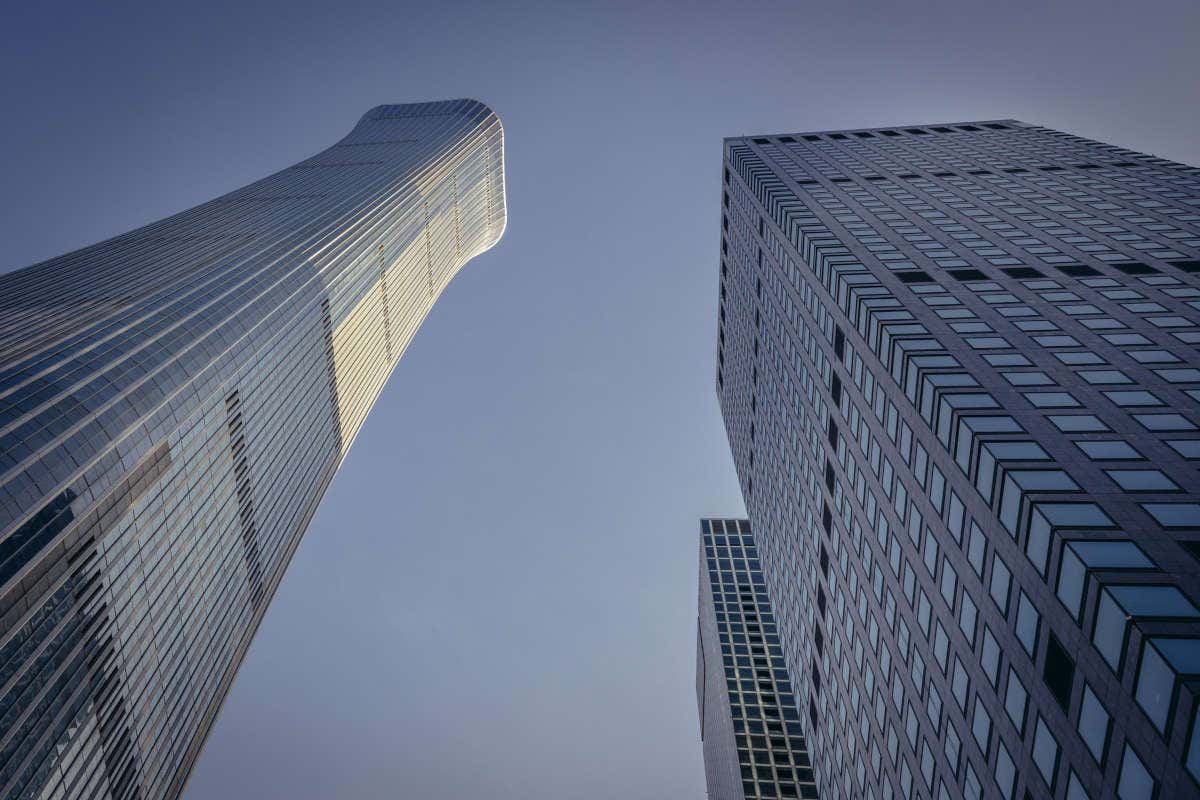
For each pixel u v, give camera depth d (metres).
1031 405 38.59
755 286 93.56
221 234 136.62
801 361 71.00
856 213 73.12
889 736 50.72
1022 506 32.16
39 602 57.50
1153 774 24.02
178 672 77.25
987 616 35.59
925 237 64.50
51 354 73.19
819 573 68.81
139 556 70.19
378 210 159.50
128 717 68.12
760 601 183.25
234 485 90.94
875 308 51.44
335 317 128.88
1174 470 32.59
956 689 39.47
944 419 40.00
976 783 37.16
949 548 39.78
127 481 68.81
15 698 54.44
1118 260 56.53
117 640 66.56
